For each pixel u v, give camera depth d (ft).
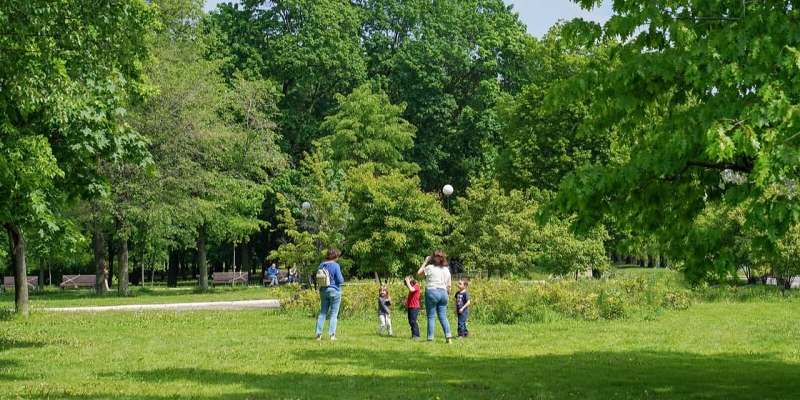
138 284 215.31
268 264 187.32
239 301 92.32
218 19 163.53
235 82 139.13
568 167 135.85
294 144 164.35
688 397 29.86
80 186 47.19
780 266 87.97
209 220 125.08
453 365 38.19
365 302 66.44
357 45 167.84
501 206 101.50
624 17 27.25
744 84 23.44
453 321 61.52
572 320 62.23
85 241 51.55
